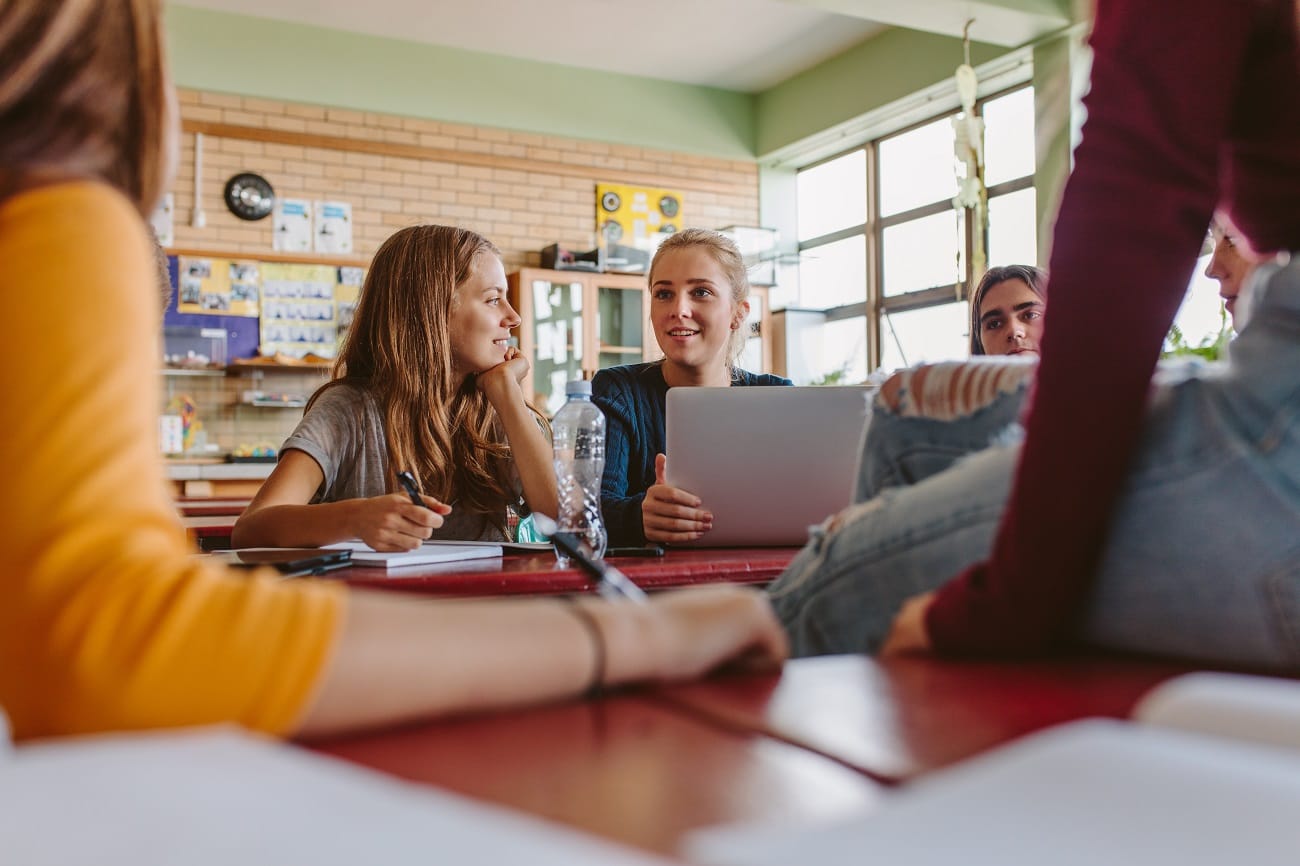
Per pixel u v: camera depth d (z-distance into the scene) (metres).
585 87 8.01
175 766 0.33
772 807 0.39
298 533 1.73
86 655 0.44
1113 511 0.67
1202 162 0.64
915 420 0.97
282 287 7.18
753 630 0.63
